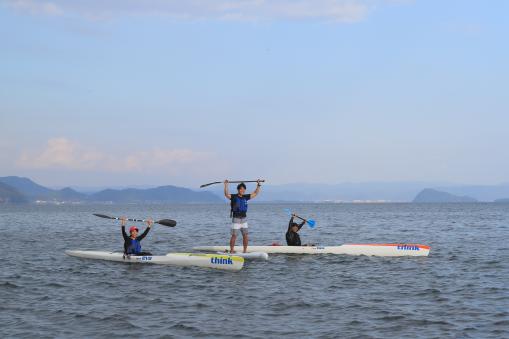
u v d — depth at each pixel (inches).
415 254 1780.3
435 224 4037.9
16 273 1422.2
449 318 936.9
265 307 1026.7
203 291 1179.3
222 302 1069.1
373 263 1609.3
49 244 2331.4
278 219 5408.5
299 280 1318.9
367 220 5002.5
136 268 1501.0
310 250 1817.2
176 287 1226.0
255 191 1674.5
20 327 887.7
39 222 4783.5
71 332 860.0
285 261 1643.7
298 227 1867.6
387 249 1787.6
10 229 3582.7
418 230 3297.2
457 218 5275.6
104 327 887.7
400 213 7593.5
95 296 1126.4
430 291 1168.2
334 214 7327.8
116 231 3299.7
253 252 1740.9
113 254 1663.4
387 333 853.8
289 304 1050.7
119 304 1051.3
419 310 997.2
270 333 854.5
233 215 1660.9
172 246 2246.6
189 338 829.2
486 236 2706.7
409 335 841.5
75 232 3203.7
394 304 1048.2
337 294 1146.7
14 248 2122.3
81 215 7263.8
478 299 1081.4
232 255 1483.8
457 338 823.7
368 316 956.6
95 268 1502.2
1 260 1702.8
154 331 864.9
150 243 2390.5
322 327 888.3
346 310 1000.9
